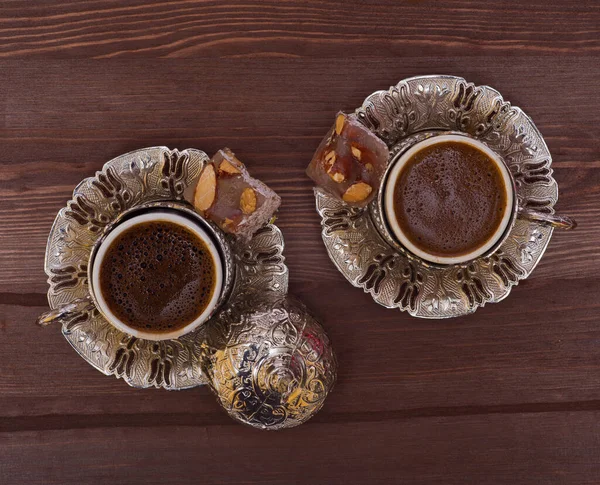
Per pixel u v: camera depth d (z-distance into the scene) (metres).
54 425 0.48
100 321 0.45
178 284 0.43
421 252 0.43
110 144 0.46
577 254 0.47
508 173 0.42
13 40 0.45
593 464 0.49
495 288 0.45
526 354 0.48
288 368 0.43
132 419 0.48
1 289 0.46
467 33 0.46
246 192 0.42
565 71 0.46
